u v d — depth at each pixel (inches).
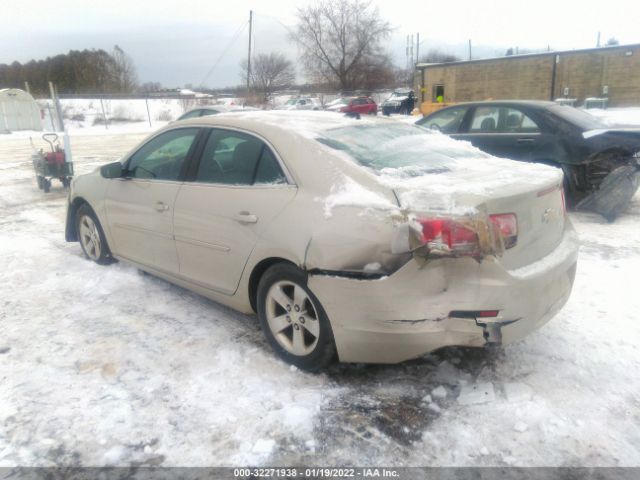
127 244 185.5
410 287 108.8
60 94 2185.0
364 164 126.5
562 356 134.6
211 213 145.0
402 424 110.0
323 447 103.8
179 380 127.2
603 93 1123.9
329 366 130.7
